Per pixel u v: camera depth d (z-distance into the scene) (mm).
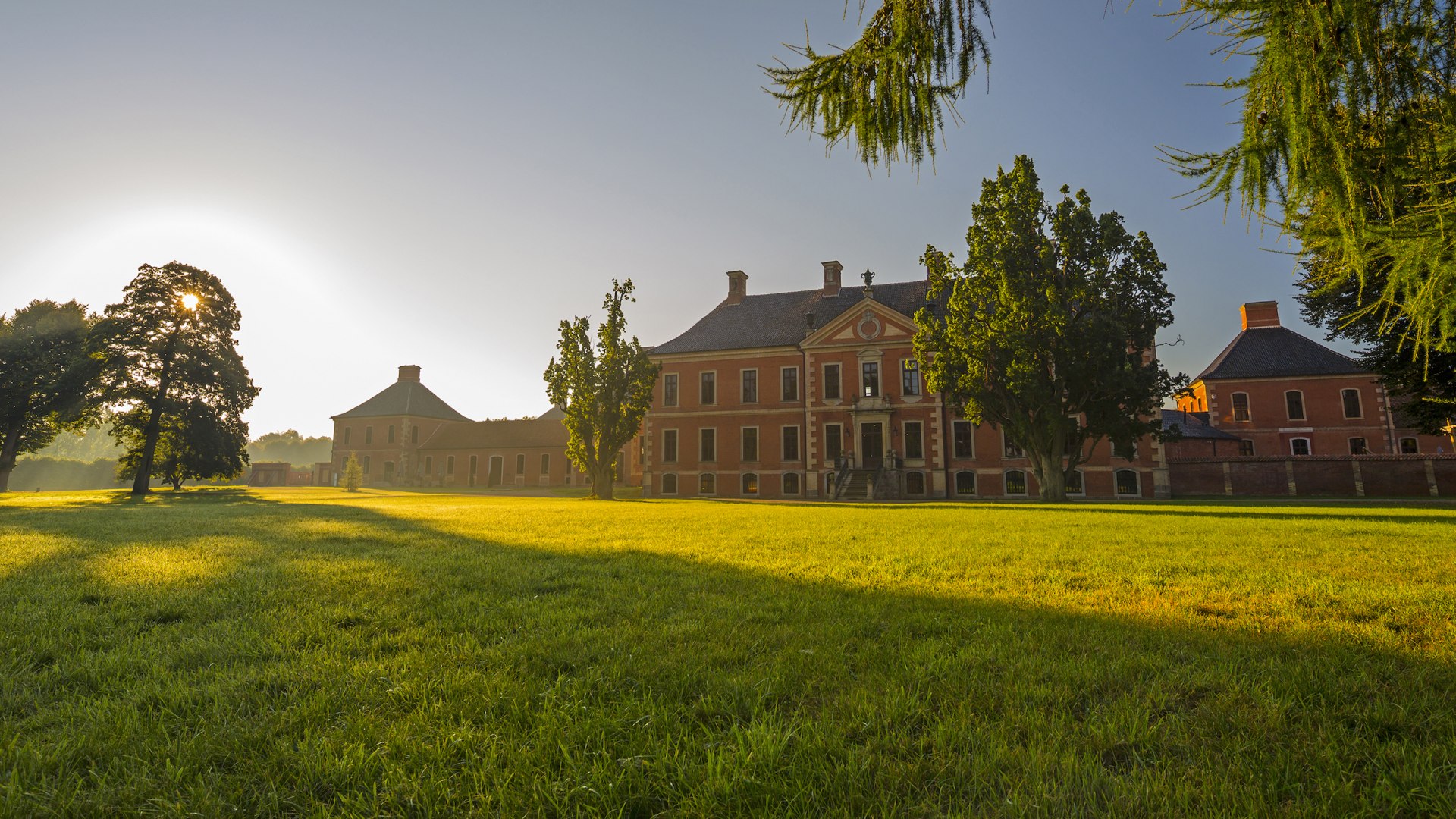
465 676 3506
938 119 4371
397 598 5711
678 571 7316
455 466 71250
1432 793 2299
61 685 3545
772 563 7895
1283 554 8594
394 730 2834
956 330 28734
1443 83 3385
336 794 2361
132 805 2334
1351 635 4348
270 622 4793
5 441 43469
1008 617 4926
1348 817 2178
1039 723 2896
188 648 4117
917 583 6430
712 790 2354
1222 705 3090
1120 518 16469
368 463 76312
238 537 11172
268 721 2980
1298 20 3328
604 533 12328
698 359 45562
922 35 4164
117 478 44312
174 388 40125
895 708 3039
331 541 10617
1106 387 26281
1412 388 20094
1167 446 44469
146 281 39406
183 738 2822
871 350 41438
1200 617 4910
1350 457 33219
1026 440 28031
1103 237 26812
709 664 3764
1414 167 3430
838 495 38656
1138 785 2342
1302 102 3400
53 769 2588
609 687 3389
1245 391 48344
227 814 2291
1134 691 3242
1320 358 47438
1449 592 5758
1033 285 26875
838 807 2258
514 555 8805
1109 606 5332
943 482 38875
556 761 2617
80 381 38031
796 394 43406
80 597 5773
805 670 3662
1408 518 16094
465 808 2314
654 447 45719
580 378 36656
